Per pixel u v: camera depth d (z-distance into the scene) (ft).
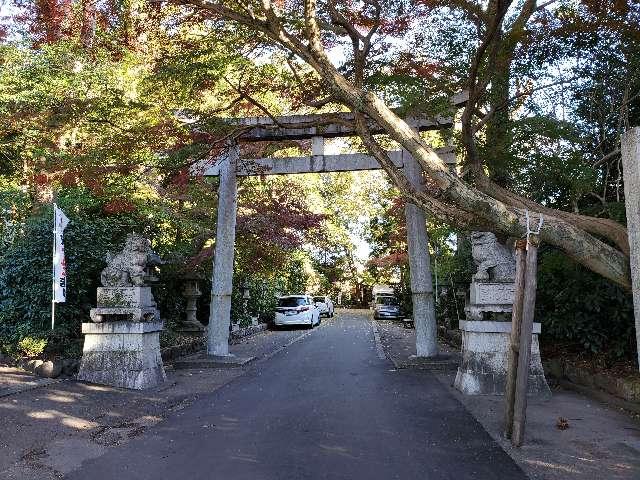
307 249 118.62
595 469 15.12
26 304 31.60
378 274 134.21
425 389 28.07
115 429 19.70
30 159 37.91
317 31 21.39
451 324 59.31
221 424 20.51
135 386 27.58
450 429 19.63
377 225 119.14
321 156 39.29
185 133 33.40
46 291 31.35
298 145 42.78
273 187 58.08
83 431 19.21
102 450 17.06
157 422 20.97
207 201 47.29
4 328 31.58
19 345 30.25
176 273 49.34
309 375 33.14
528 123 31.24
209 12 28.78
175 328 51.21
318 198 93.35
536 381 25.99
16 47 34.06
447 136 36.42
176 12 30.63
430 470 15.01
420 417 21.57
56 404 22.47
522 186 35.53
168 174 35.22
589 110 35.24
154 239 46.62
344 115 36.99
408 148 19.89
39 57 33.68
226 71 32.14
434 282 66.49
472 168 25.75
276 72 34.55
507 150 32.78
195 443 17.80
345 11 31.09
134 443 17.85
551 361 31.42
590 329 28.17
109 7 35.19
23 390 24.00
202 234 48.52
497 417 21.57
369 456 16.30
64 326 32.37
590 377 26.37
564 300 30.27
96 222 36.04
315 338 60.23
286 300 79.46
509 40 26.35
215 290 40.65
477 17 28.81
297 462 15.71
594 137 35.50
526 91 33.32
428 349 38.19
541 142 33.58
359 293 158.30
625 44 30.55
